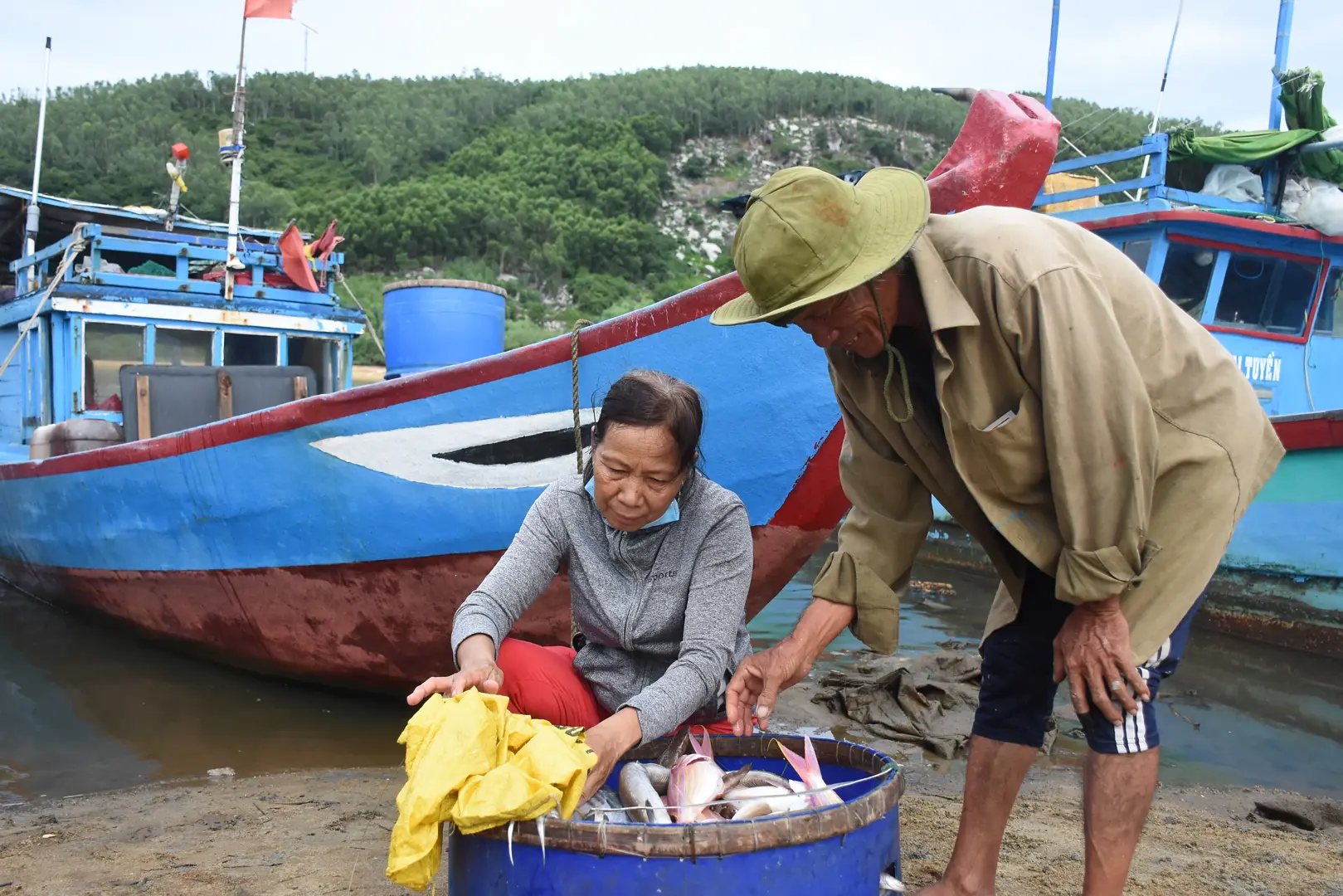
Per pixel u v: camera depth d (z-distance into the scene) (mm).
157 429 6684
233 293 7504
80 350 7043
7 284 11891
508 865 1846
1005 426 2021
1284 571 7062
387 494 4734
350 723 4988
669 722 2174
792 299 2010
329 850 3068
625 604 2494
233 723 4945
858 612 2488
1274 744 4766
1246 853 3191
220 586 5516
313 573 5098
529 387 4398
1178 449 2025
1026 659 2387
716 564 2447
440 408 4547
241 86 7480
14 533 7637
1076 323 1922
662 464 2232
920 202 2053
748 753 2438
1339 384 9359
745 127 100688
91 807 3588
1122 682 2043
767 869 1778
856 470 2539
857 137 102188
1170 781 4184
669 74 117688
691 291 4137
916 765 4238
